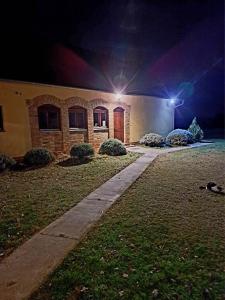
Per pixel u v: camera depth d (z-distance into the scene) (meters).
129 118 14.95
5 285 2.71
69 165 9.55
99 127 13.45
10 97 9.59
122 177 7.59
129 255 3.31
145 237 3.81
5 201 5.64
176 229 4.07
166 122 18.55
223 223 4.30
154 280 2.80
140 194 5.98
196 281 2.78
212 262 3.14
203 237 3.79
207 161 10.30
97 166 9.33
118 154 11.62
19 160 10.10
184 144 15.53
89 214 4.75
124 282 2.79
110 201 5.47
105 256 3.31
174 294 2.59
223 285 2.71
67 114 11.64
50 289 2.69
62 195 6.01
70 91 11.64
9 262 3.16
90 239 3.79
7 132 9.66
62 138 11.62
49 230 4.09
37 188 6.65
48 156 9.78
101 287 2.71
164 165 9.54
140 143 15.32
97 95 12.93
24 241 3.76
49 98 10.84
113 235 3.90
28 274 2.90
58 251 3.41
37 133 10.63
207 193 6.01
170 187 6.54
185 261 3.16
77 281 2.81
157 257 3.26
